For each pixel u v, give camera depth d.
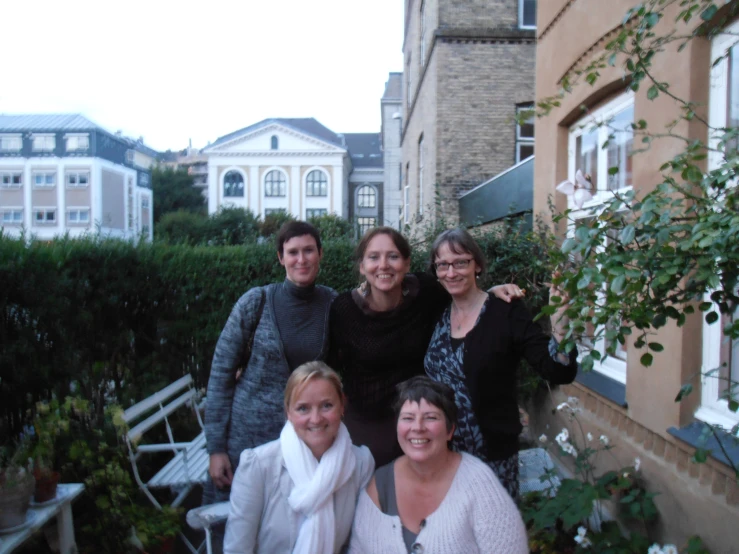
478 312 2.45
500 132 11.23
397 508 2.04
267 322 2.79
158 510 3.48
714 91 2.88
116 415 3.44
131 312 5.23
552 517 3.14
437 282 2.75
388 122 35.22
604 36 3.82
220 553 3.29
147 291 5.43
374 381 2.67
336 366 2.89
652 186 3.25
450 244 2.43
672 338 2.99
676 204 1.80
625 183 3.87
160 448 4.02
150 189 72.75
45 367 3.56
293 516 2.10
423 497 2.02
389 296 2.64
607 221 1.88
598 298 1.88
